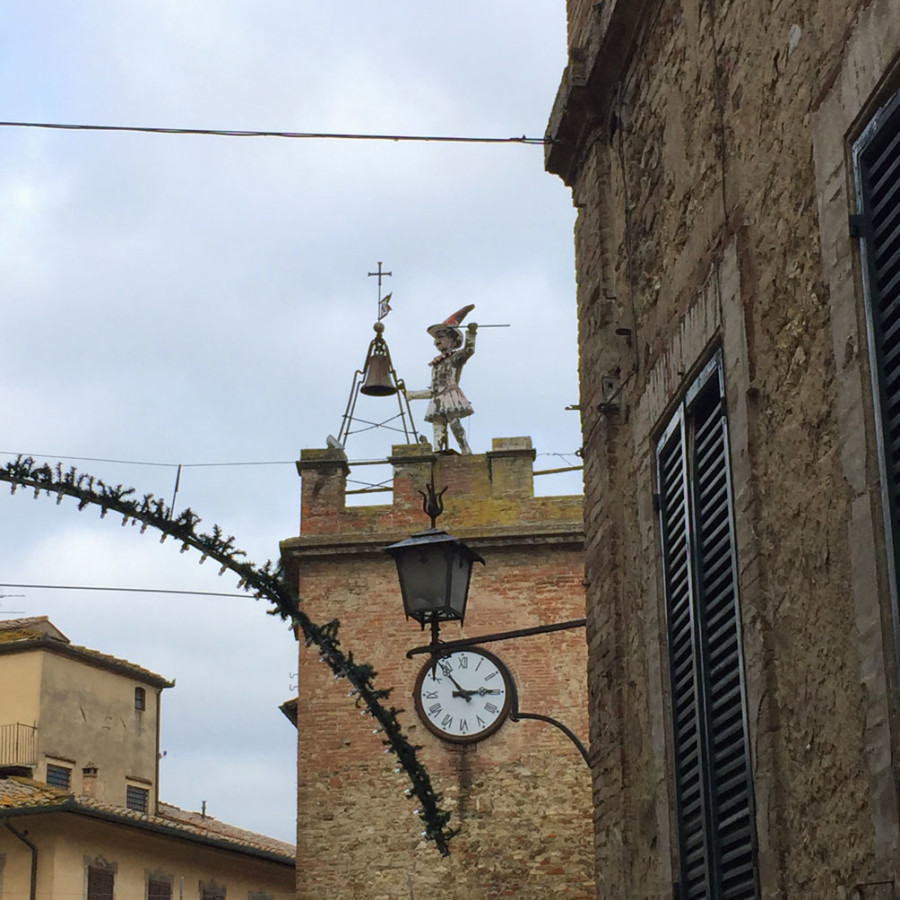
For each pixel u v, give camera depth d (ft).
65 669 142.10
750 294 25.04
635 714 31.35
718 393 27.12
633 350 32.48
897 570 19.20
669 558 29.01
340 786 91.09
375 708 33.53
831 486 21.50
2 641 140.87
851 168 21.29
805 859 21.67
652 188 32.04
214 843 124.06
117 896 115.75
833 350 21.50
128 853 117.91
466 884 88.38
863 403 20.40
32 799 113.60
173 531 31.12
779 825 22.27
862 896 19.79
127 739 148.25
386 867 89.20
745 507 24.21
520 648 93.09
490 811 89.56
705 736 25.72
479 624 93.81
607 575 33.09
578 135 37.47
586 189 37.06
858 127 21.09
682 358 28.66
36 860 110.63
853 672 20.54
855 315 20.76
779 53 24.38
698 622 26.40
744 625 24.02
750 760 23.57
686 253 29.04
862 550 20.15
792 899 21.93
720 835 25.11
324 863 89.66
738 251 25.43
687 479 27.45
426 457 98.17
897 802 18.93
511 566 95.09
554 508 96.53
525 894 87.92
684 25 30.17
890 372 19.77
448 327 104.88
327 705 92.89
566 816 89.30
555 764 90.38
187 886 123.24
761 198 24.90
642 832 30.35
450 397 102.89
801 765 21.97
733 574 24.77
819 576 21.72
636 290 32.65
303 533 97.04
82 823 113.70
